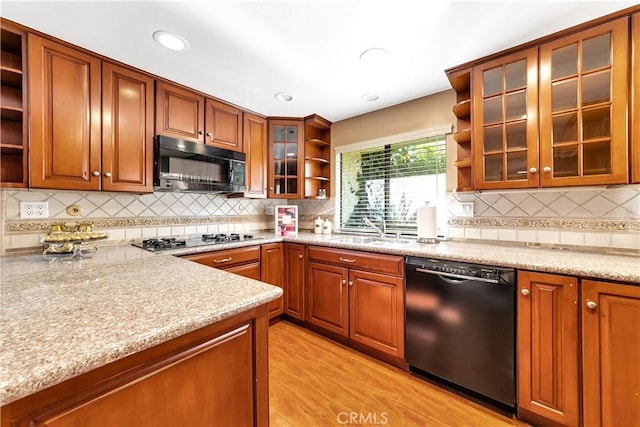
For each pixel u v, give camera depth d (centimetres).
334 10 131
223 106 242
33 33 145
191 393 76
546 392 132
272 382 171
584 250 169
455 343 160
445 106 224
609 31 136
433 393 162
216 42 156
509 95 166
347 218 301
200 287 99
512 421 141
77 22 138
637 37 131
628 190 156
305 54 168
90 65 165
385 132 262
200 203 264
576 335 125
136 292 93
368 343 201
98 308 78
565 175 151
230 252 219
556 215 178
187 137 213
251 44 158
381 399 157
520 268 139
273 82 207
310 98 238
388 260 191
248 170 264
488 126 172
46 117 150
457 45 159
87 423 58
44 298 86
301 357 201
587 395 122
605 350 118
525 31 147
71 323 68
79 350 56
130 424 64
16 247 165
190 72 191
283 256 263
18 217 166
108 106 173
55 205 180
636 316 112
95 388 59
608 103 138
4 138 156
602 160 144
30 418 51
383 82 207
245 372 90
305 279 247
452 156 222
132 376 65
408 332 180
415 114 241
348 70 188
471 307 154
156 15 133
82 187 162
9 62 151
